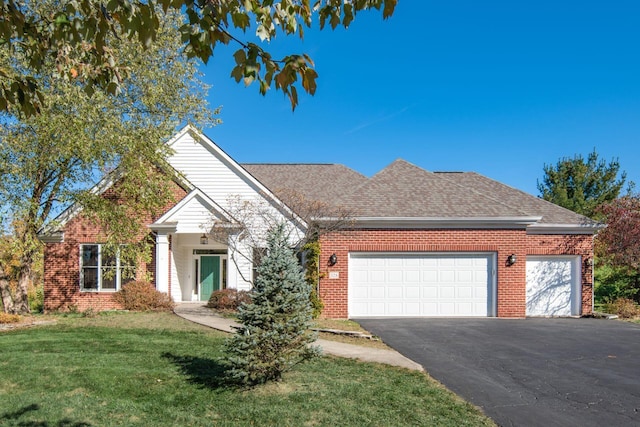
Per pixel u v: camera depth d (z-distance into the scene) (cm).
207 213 1748
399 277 1614
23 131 1342
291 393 673
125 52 1372
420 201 1697
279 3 328
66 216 1745
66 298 1762
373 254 1611
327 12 355
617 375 812
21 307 1600
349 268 1603
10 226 1372
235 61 323
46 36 411
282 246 741
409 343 1099
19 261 1773
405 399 656
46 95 1246
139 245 1633
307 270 1585
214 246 2034
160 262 1727
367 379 759
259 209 1652
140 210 1583
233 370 691
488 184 2114
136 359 894
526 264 1764
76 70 421
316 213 1552
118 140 1381
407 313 1611
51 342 1070
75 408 629
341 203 1677
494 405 646
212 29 325
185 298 2014
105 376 770
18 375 784
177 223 1734
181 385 728
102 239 1595
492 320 1534
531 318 1619
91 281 1783
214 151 1872
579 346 1072
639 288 2002
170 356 919
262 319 691
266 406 622
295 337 711
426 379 773
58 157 1391
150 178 1538
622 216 1770
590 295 1750
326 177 2245
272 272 711
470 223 1619
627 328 1368
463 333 1248
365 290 1606
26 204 1347
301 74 322
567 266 1770
